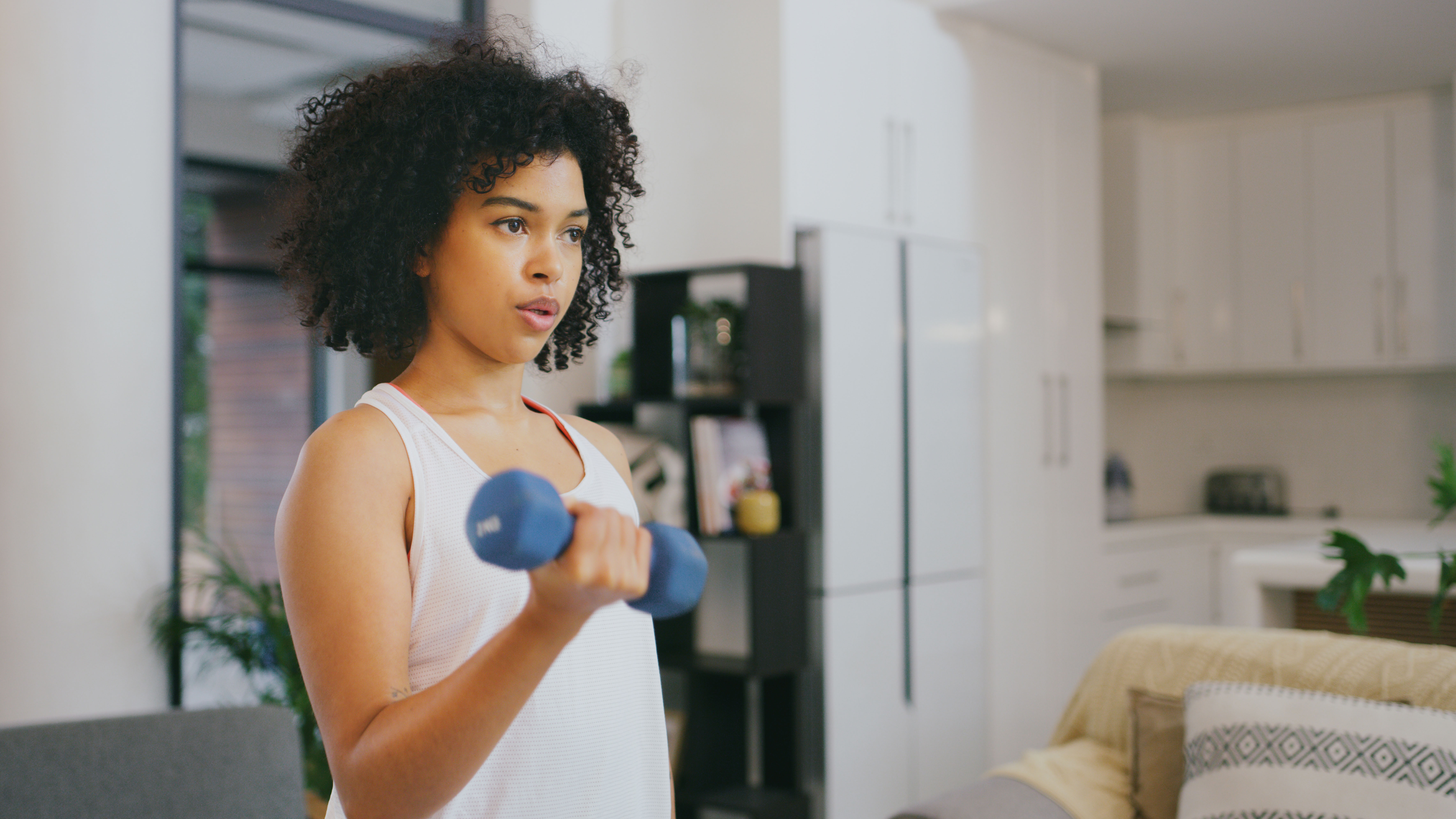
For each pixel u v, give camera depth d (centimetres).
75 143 242
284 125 500
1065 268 416
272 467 535
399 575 75
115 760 152
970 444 371
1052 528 404
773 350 304
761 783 320
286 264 95
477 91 84
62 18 241
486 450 84
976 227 379
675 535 62
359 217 86
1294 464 507
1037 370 401
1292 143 475
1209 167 493
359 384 519
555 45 118
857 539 327
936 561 355
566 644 61
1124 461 482
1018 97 397
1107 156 493
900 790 338
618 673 85
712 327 312
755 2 321
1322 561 265
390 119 84
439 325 87
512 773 79
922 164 360
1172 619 454
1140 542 441
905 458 345
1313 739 179
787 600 304
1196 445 530
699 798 305
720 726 317
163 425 257
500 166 80
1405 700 192
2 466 235
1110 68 429
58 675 239
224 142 484
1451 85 442
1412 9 365
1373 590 263
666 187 334
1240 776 180
